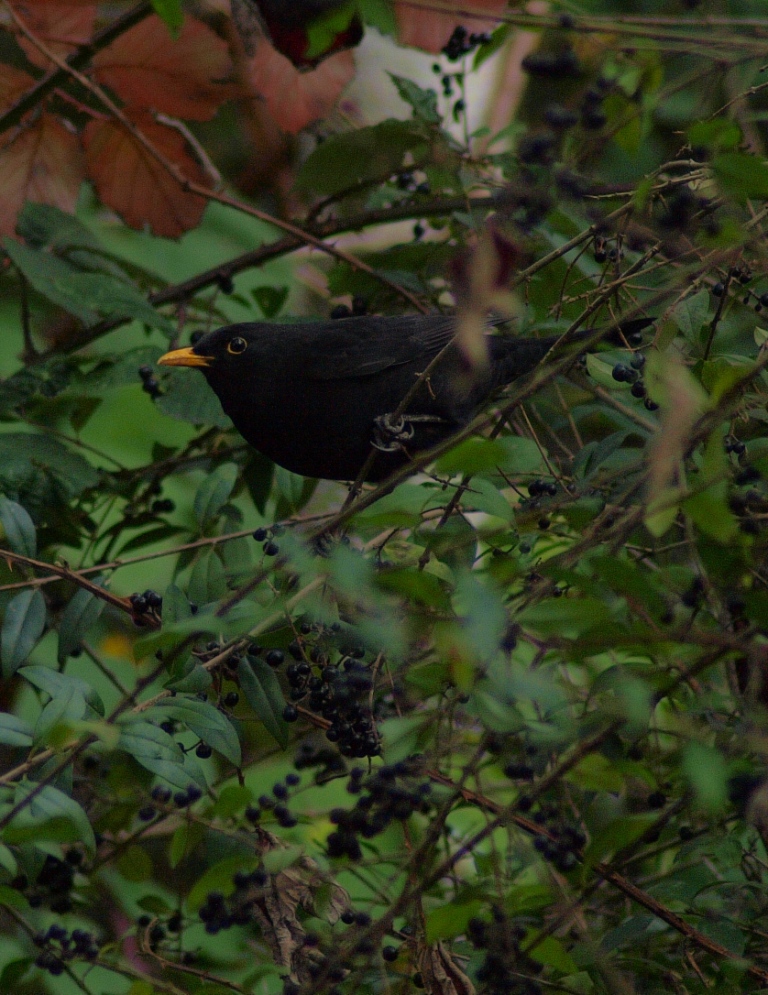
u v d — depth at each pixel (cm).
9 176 960
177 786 565
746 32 562
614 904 732
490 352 876
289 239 1002
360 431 905
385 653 561
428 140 940
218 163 1270
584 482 672
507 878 663
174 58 921
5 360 1063
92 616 691
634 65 528
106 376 920
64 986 794
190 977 667
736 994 591
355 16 833
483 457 454
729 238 523
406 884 550
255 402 902
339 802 917
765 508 556
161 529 859
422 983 582
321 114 948
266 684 648
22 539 683
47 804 529
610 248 751
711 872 659
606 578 477
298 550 478
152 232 1007
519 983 546
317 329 910
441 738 585
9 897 596
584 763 498
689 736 496
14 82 932
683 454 482
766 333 666
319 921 607
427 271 1004
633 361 657
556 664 600
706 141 514
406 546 638
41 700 891
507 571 506
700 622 580
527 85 1195
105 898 802
